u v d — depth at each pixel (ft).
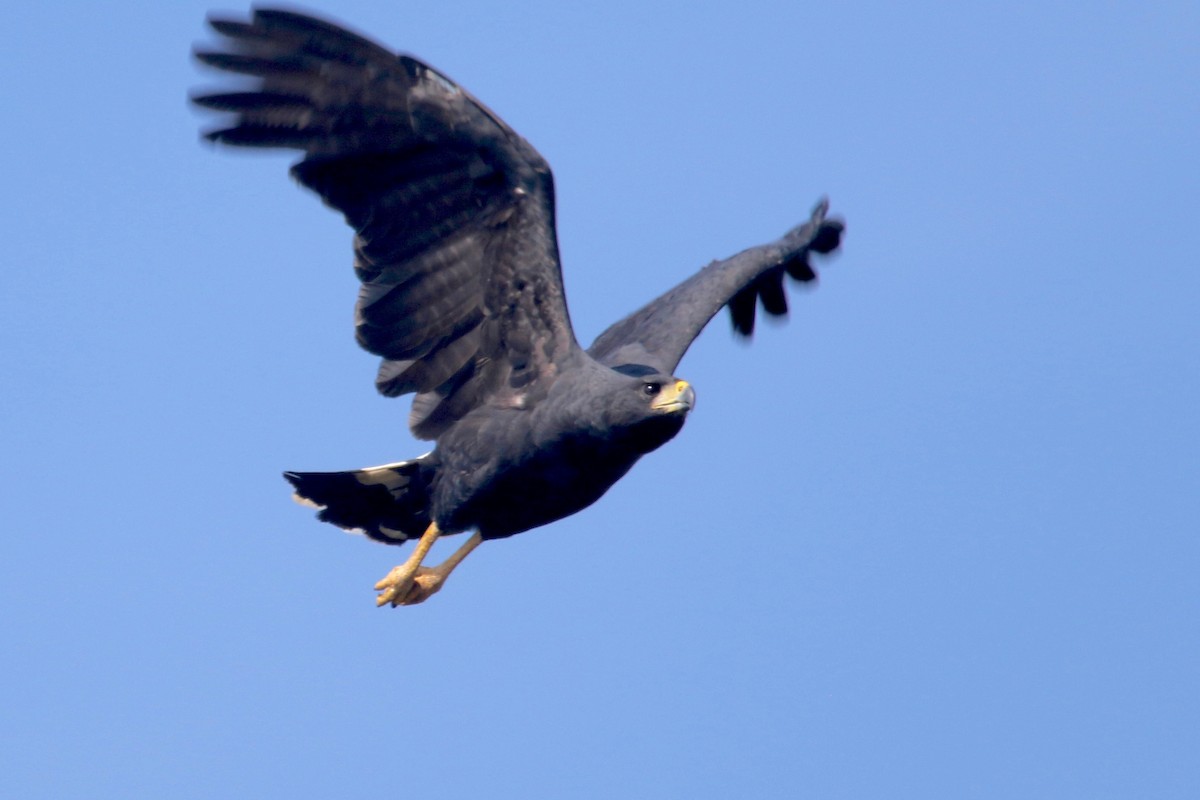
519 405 47.67
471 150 44.80
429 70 43.47
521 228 46.19
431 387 48.34
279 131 43.73
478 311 47.52
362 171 45.06
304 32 42.60
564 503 48.67
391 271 46.60
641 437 46.78
